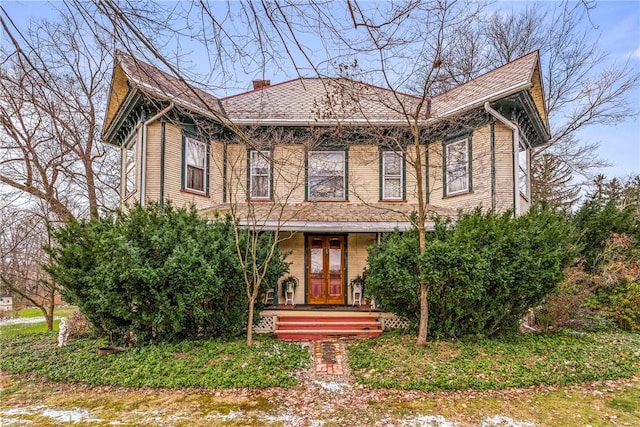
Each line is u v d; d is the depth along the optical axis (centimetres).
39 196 1371
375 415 565
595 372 721
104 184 1667
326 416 562
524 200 1282
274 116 1250
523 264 819
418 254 867
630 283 1078
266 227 1092
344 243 1309
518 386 668
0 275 1345
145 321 830
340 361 821
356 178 1309
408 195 1294
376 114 1257
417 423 539
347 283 1294
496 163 1103
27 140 1121
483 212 1090
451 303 848
